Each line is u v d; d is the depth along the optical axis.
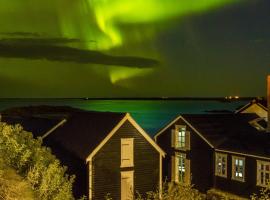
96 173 26.67
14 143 13.01
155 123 96.12
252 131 37.28
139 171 28.39
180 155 35.88
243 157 30.45
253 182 29.53
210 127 35.25
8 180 11.40
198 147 34.22
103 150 27.02
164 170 37.25
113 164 27.42
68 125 32.88
